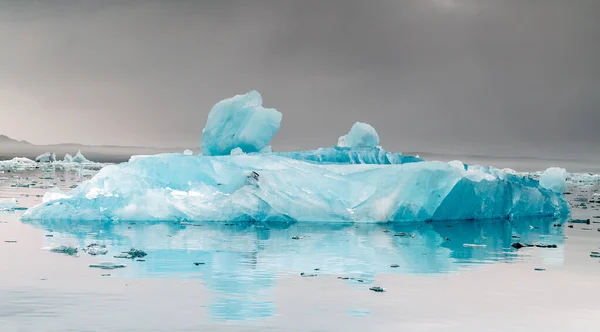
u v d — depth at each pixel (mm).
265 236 28562
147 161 34344
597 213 43125
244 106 40188
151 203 32906
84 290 17719
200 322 15031
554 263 23094
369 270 21219
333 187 35125
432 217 35688
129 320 15078
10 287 17953
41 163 106250
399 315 15891
